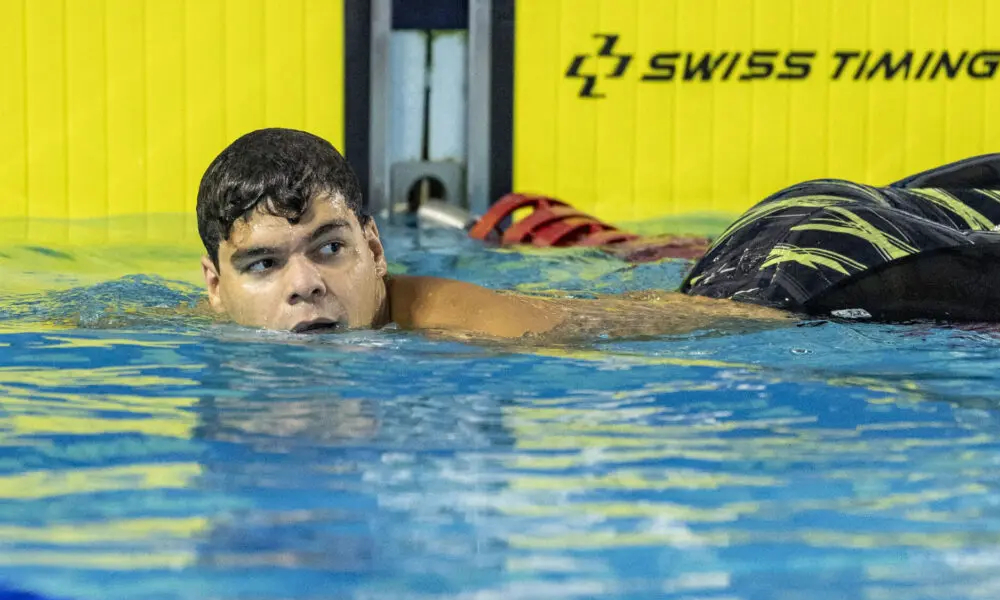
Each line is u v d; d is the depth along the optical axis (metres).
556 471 3.33
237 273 5.01
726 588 2.57
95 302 6.27
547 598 2.53
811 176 11.30
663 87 11.10
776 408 3.99
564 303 5.71
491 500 3.11
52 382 4.36
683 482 3.25
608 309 5.59
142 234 9.64
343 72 10.93
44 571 2.68
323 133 10.98
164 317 5.72
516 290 6.86
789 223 6.01
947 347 4.94
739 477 3.29
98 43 10.59
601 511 3.03
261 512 3.03
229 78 10.80
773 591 2.55
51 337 5.19
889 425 3.80
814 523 2.95
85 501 3.11
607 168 11.16
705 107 11.16
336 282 5.02
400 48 11.09
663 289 6.91
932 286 5.43
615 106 11.10
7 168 10.58
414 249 9.04
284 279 4.95
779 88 11.18
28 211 10.62
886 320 5.44
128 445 3.58
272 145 4.96
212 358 4.66
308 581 2.62
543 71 11.03
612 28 11.02
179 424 3.80
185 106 10.75
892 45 11.23
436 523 2.95
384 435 3.67
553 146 11.11
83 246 8.94
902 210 6.14
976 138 11.41
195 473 3.32
